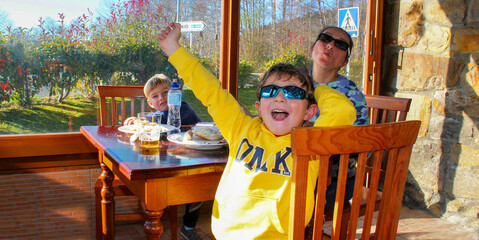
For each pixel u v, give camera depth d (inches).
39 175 90.7
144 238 97.0
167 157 58.0
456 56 107.0
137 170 50.6
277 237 48.8
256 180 49.8
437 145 113.2
